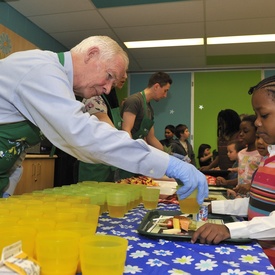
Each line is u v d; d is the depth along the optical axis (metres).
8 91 0.92
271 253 0.93
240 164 2.01
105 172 1.82
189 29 3.86
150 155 0.85
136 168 0.85
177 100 5.54
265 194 1.02
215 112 5.41
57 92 0.84
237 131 2.73
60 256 0.49
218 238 0.73
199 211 0.99
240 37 4.10
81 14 3.51
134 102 2.17
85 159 0.91
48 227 0.59
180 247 0.71
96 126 0.83
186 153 4.38
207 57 4.90
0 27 2.97
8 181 1.14
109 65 1.05
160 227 0.88
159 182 1.81
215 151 5.03
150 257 0.64
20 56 0.94
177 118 5.51
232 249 0.70
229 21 3.62
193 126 5.46
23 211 0.70
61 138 0.88
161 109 5.56
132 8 3.34
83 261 0.49
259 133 0.99
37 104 0.85
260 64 5.21
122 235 0.81
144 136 2.38
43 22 3.74
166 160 0.86
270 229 0.75
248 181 1.91
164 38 4.16
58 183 3.60
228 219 1.06
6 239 0.50
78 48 1.05
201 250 0.69
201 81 5.50
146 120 2.29
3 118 0.99
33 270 0.43
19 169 1.22
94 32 4.02
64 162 3.61
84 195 1.01
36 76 0.87
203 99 5.47
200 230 0.75
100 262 0.48
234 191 1.60
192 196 0.93
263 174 1.05
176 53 4.75
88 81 1.05
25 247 0.51
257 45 4.36
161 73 2.33
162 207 1.22
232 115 3.05
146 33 4.02
